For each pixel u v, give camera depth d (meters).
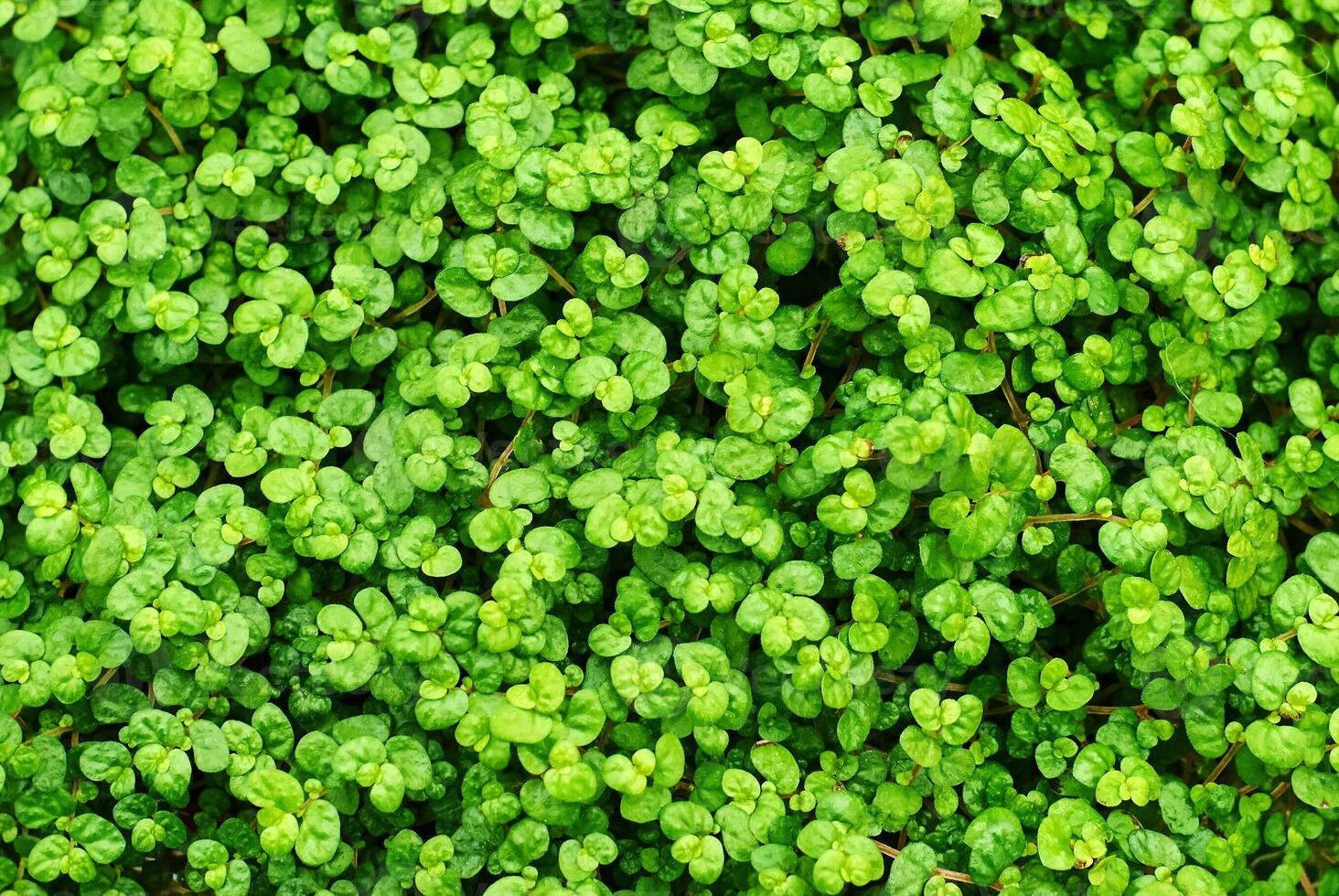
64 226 0.31
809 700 0.30
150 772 0.30
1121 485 0.31
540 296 0.32
